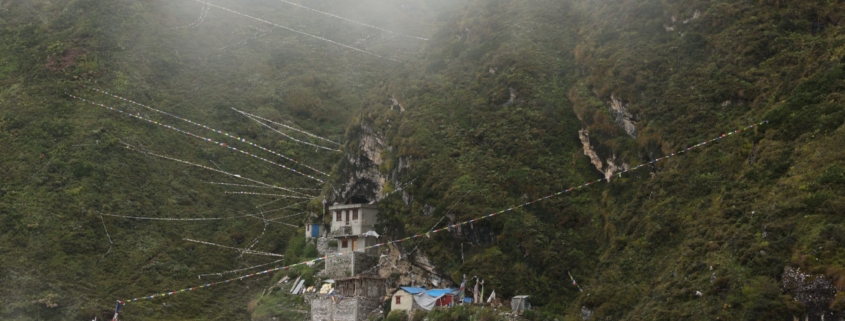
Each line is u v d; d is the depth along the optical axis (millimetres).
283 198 91375
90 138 90375
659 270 50031
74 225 79500
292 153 99188
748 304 40375
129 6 119312
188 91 107750
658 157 58938
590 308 51125
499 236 59938
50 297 69812
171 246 81625
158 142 95062
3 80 101188
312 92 113375
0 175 84312
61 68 101938
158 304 73000
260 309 69438
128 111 97438
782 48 60062
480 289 57469
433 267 62344
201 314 72875
